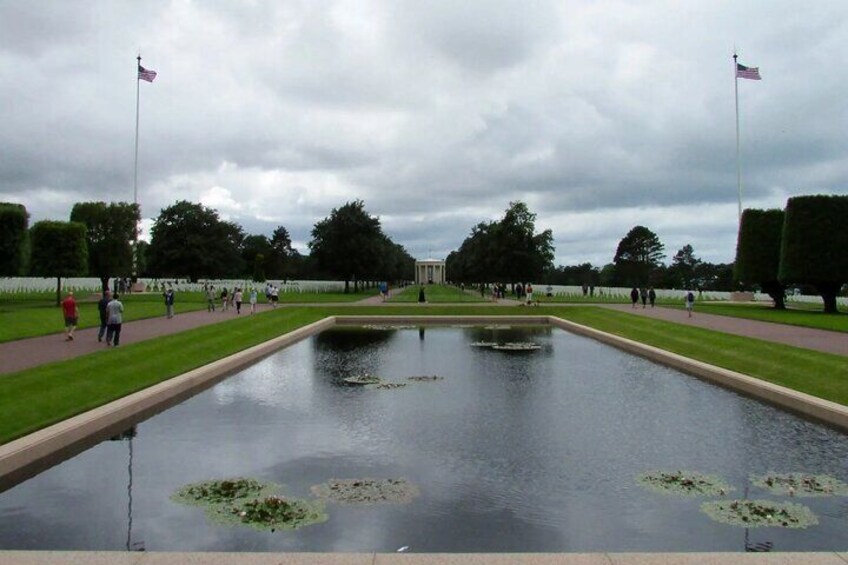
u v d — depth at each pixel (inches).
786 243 1775.3
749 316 1577.3
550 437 522.0
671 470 436.8
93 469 435.8
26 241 1814.7
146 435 527.2
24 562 254.5
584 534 330.3
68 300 1021.8
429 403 653.9
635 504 373.4
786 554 261.6
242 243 6358.3
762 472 433.7
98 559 257.8
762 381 705.6
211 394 703.1
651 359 987.3
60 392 607.2
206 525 339.9
